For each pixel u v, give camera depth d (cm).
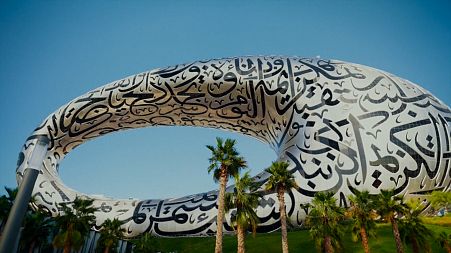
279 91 4781
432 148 4200
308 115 4572
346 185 4075
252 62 5022
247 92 4897
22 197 558
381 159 4122
